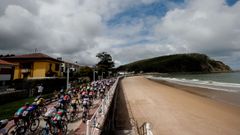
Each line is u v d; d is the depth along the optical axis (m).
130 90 36.00
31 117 9.13
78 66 60.03
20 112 8.31
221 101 23.33
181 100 23.83
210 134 11.63
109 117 12.64
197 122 14.02
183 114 16.39
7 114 12.60
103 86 23.23
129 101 23.09
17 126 8.12
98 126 8.20
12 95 19.16
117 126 13.12
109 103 13.95
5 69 32.16
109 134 11.44
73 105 11.48
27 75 39.66
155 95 28.52
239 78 84.19
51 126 7.81
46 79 27.27
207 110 17.98
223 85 46.31
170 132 11.95
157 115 16.05
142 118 15.15
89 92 16.19
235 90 35.16
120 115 16.16
